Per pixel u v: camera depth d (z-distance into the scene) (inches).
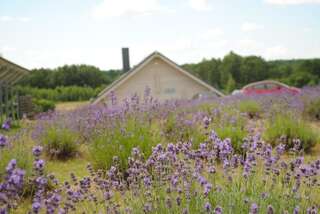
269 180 142.9
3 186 86.1
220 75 2792.8
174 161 133.0
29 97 754.8
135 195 128.1
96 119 285.3
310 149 255.3
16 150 184.4
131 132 217.0
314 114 394.9
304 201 125.3
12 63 492.7
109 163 204.8
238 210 113.5
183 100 501.7
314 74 2006.6
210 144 146.7
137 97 276.2
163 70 787.4
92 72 2207.2
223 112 324.8
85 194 134.9
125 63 875.4
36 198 109.8
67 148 266.5
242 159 142.1
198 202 117.6
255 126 293.3
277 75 2438.5
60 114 359.9
